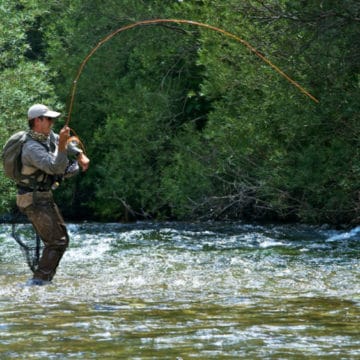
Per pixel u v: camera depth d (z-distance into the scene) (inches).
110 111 1902.1
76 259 991.6
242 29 1421.0
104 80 1931.6
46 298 687.1
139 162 1800.0
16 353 491.2
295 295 702.5
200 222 1673.2
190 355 487.5
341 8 1250.0
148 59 1851.6
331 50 1320.1
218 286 756.0
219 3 1493.6
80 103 1953.7
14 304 656.4
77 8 1927.9
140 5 1852.9
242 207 1660.9
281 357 483.5
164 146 1808.6
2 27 1485.0
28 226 1567.4
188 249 1127.0
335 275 834.2
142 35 1861.5
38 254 791.1
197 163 1624.0
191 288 745.0
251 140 1460.4
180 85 1879.9
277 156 1429.6
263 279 804.6
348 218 1504.7
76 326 568.1
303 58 1347.2
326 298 685.9
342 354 491.2
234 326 569.6
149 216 1828.2
